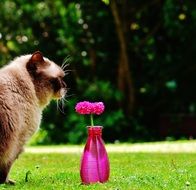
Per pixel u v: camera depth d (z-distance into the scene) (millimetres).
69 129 20047
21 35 21156
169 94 20922
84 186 7430
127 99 20500
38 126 8148
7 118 7574
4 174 7855
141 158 11656
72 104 20094
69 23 20641
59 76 8266
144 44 20859
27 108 7852
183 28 20406
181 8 20297
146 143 16812
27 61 8164
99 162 7660
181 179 8102
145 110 20750
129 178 8086
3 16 21094
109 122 19656
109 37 21031
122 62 20312
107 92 20078
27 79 7926
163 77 20828
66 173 8984
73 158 12008
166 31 20984
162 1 20750
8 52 21000
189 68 20797
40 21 21250
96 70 21109
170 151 13586
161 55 20984
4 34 21031
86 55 21047
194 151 13469
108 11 20750
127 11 20594
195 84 20938
